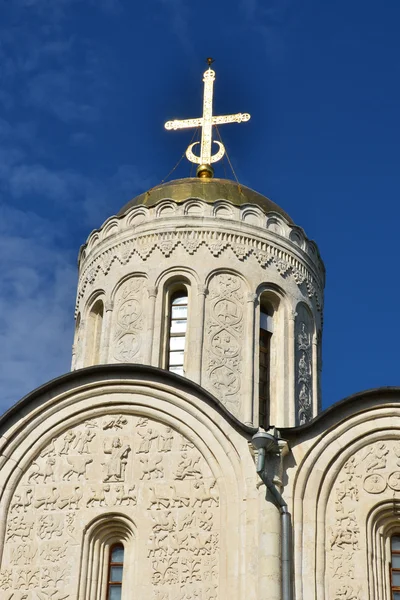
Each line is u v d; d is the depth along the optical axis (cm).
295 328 4575
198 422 3912
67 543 3812
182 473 3844
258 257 4584
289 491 3741
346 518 3722
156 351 4372
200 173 5078
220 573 3641
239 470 3791
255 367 4362
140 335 4428
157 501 3819
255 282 4525
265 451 3644
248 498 3719
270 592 3519
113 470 3900
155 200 4781
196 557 3691
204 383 4288
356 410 3862
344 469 3800
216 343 4372
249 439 3828
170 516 3784
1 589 3762
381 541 3719
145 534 3772
